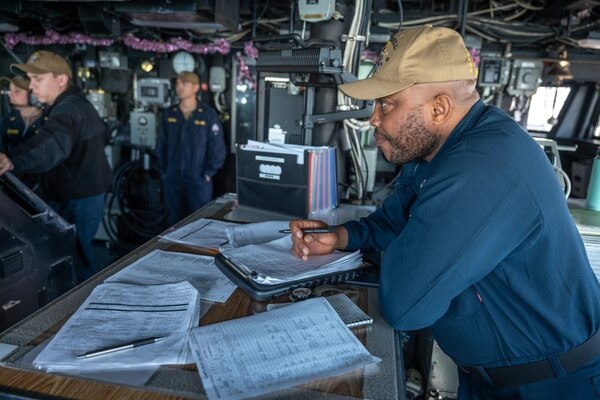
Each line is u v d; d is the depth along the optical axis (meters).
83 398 0.68
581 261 0.95
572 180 4.21
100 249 4.34
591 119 4.34
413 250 0.89
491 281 0.97
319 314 0.94
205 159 3.81
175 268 1.18
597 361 0.98
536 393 1.00
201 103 3.79
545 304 0.94
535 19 3.44
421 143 0.95
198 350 0.80
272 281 1.04
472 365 1.08
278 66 1.74
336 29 1.86
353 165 2.23
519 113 3.74
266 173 1.73
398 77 0.89
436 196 0.87
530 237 0.88
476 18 3.12
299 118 2.38
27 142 2.24
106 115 4.39
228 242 1.39
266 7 3.25
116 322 0.89
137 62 4.27
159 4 2.72
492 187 0.84
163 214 4.50
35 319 0.91
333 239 1.23
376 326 0.94
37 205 1.94
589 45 2.80
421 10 3.45
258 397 0.70
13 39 4.09
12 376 0.73
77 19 3.58
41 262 1.90
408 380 1.56
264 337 0.85
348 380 0.75
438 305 0.88
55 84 2.58
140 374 0.74
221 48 3.87
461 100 0.93
